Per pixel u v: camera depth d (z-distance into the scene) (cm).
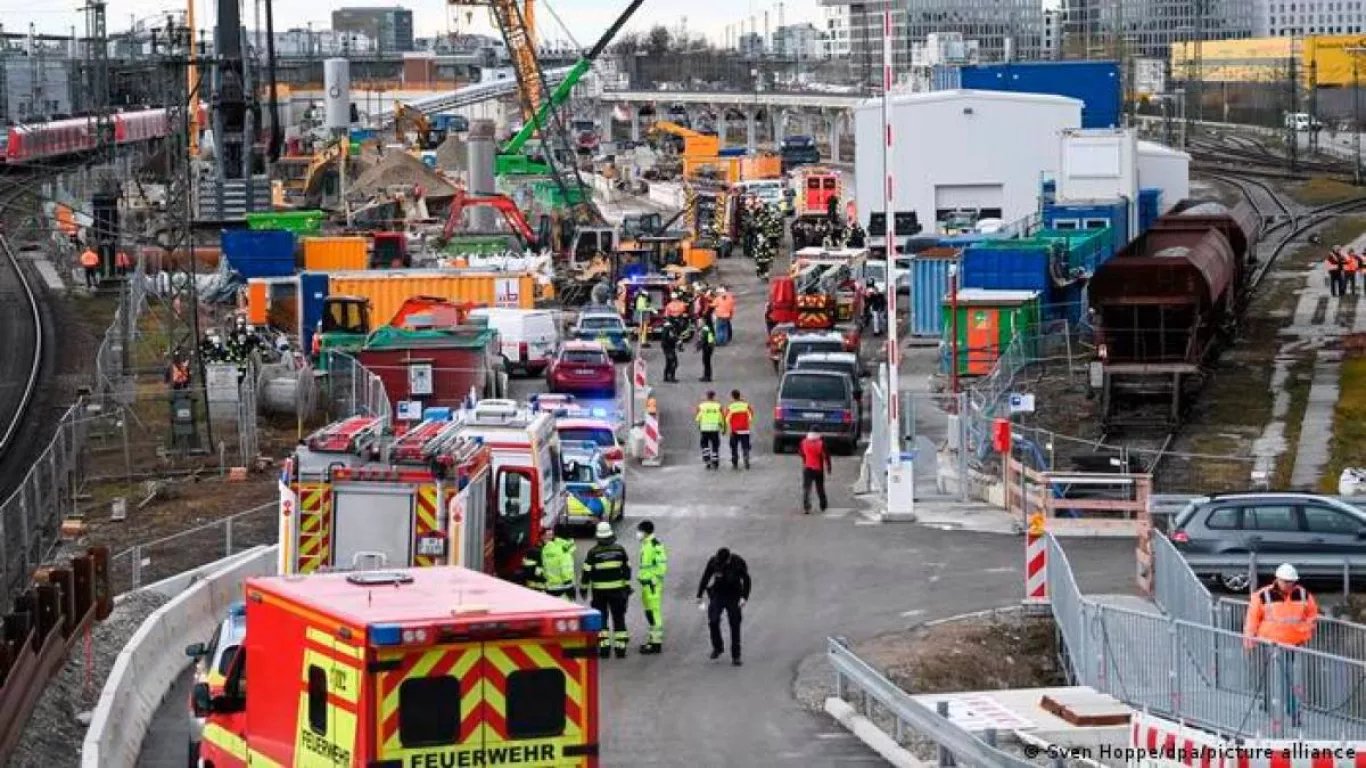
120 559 11812
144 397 17375
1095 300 16138
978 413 14562
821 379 15788
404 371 16600
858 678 7912
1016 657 9362
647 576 9262
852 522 12719
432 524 8375
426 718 5109
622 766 7375
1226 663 7338
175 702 8469
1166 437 15688
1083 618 8288
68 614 8506
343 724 5162
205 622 9612
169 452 16038
